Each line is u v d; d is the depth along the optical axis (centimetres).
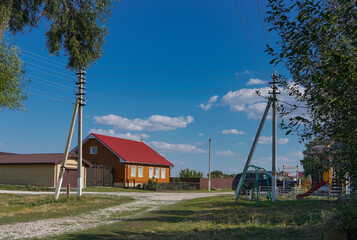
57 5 1586
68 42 1714
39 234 1091
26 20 1638
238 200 2219
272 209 1677
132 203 2189
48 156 3838
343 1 566
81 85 2252
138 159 4550
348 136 572
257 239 948
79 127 2386
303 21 597
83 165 3900
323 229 851
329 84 559
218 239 970
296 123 643
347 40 582
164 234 1102
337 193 1939
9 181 3828
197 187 4766
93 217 1527
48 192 3005
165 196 2925
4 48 2234
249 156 2161
